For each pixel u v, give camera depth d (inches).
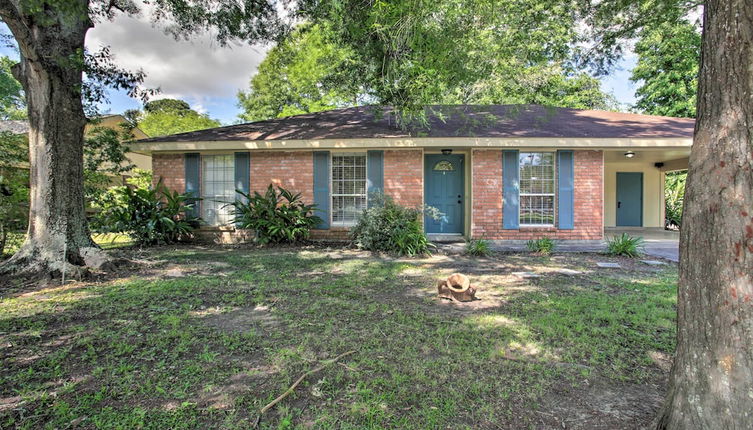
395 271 246.2
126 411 86.9
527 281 220.4
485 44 251.6
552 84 358.3
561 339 130.4
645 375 105.6
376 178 376.8
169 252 322.3
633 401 92.5
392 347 123.1
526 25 261.9
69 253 229.5
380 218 333.4
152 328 139.5
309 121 440.5
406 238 319.9
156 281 213.3
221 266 260.7
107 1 290.2
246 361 112.9
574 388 98.6
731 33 63.1
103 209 394.3
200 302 172.7
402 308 166.2
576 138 352.5
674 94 682.2
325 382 100.4
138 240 366.3
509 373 106.2
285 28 327.0
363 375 104.5
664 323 146.1
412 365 110.3
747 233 60.6
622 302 173.6
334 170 390.3
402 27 227.8
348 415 86.0
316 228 386.0
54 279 211.3
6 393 93.8
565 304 171.0
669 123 406.9
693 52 463.5
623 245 311.6
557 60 304.7
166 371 106.0
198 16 310.5
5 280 206.1
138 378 101.9
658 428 74.7
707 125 66.4
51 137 227.0
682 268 71.0
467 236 396.2
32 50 207.6
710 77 66.1
